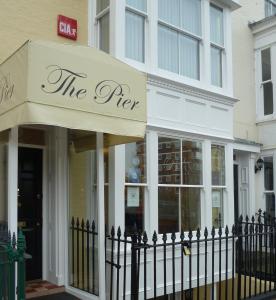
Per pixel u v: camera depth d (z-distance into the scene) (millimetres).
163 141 7203
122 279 6305
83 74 5027
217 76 8703
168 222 7137
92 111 5066
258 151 10984
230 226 8180
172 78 7441
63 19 7039
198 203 7730
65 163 6895
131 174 6680
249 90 11133
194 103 7789
